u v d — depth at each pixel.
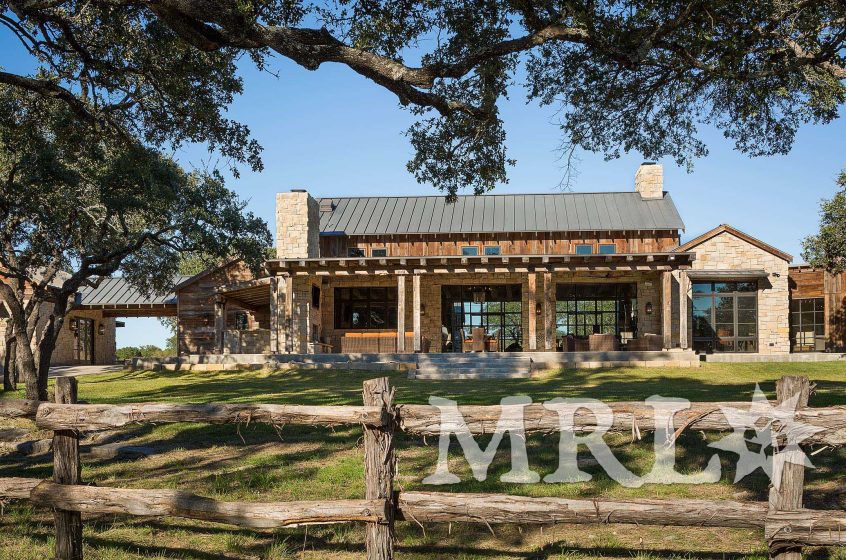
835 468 6.95
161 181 16.56
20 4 8.78
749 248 25.84
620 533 5.26
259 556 4.88
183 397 14.60
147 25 10.58
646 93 11.35
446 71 8.28
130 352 46.84
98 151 13.61
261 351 27.25
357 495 6.23
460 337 27.42
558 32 8.19
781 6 8.69
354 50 8.30
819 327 27.27
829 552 4.69
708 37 8.05
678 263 22.58
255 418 4.46
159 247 22.89
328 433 9.29
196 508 4.34
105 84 11.52
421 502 4.14
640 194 30.11
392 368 21.61
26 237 15.81
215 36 8.20
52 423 4.64
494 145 11.04
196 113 11.84
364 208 30.52
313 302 26.48
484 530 5.37
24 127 13.11
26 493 4.64
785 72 9.42
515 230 27.75
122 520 5.68
